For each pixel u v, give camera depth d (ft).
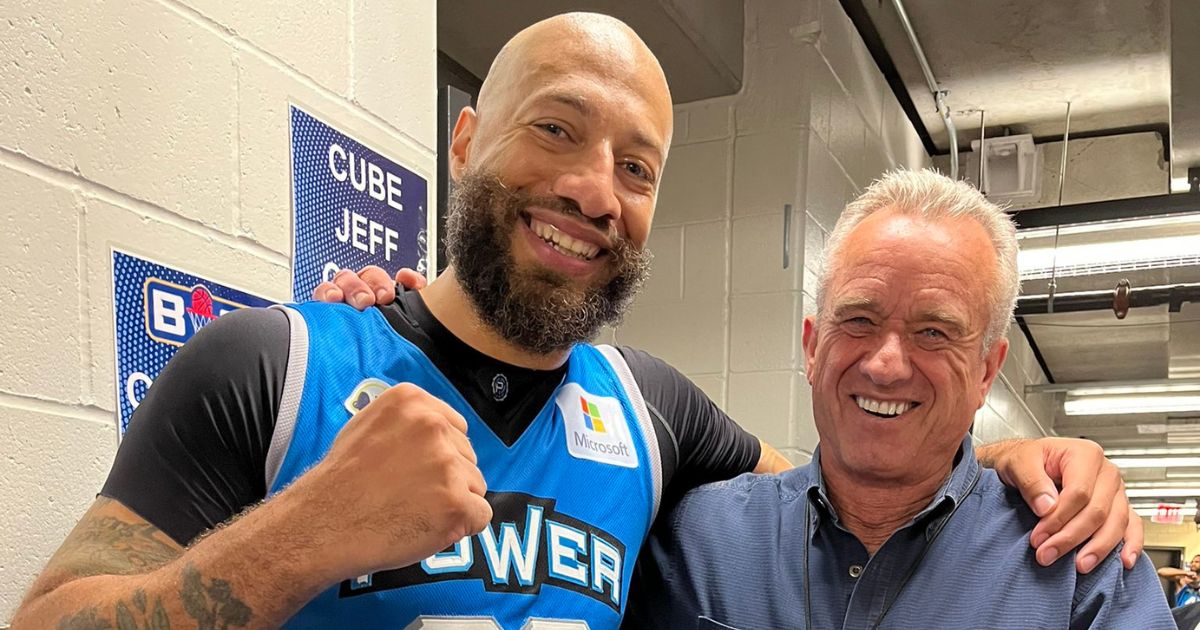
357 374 3.20
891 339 3.79
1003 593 3.74
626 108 3.39
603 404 3.85
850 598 3.90
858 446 3.90
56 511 3.16
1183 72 9.21
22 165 3.07
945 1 9.75
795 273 9.30
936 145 13.78
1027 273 12.39
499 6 8.00
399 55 4.99
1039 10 9.73
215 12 3.85
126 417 3.40
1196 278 13.29
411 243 5.02
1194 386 19.42
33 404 3.09
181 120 3.67
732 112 9.77
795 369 9.20
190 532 2.74
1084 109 12.22
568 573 3.36
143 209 3.50
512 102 3.43
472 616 3.09
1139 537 3.73
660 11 8.02
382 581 3.00
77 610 2.40
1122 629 3.51
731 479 4.53
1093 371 22.48
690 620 4.11
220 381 2.90
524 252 3.36
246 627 2.41
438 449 2.52
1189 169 11.60
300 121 4.28
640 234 3.52
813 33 9.41
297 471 2.97
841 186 10.32
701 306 9.70
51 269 3.16
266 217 4.06
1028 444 4.19
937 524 3.96
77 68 3.26
